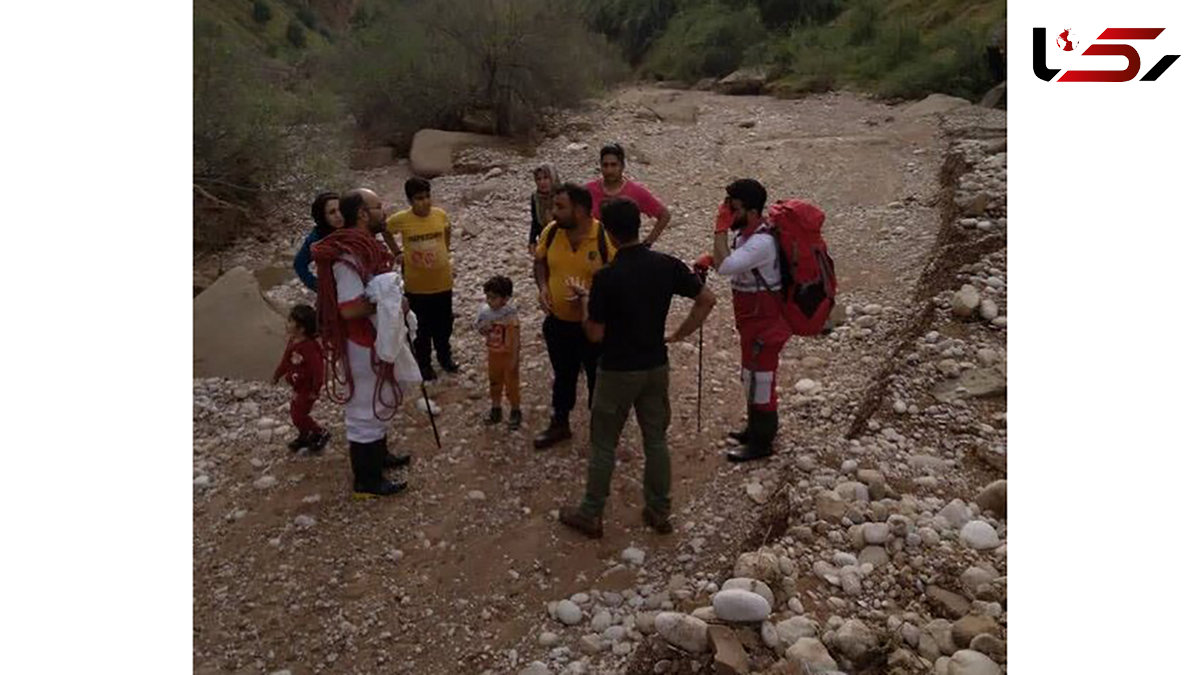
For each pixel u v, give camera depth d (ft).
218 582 15.06
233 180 34.94
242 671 13.38
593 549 15.40
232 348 22.07
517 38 45.47
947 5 68.59
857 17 71.36
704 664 11.79
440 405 19.90
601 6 96.48
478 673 13.15
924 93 53.26
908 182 34.06
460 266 27.96
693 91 65.46
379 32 48.08
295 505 16.87
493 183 36.91
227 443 18.97
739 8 84.84
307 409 18.06
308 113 38.65
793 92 59.82
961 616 12.40
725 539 15.34
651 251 14.51
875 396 18.26
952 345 19.33
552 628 13.84
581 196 16.21
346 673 13.30
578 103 49.57
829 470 15.80
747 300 16.39
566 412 18.11
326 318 16.01
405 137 46.68
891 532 13.94
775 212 16.19
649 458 15.30
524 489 17.01
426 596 14.62
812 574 13.34
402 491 17.07
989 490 14.64
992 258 22.62
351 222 16.17
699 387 18.40
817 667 11.22
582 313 16.85
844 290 24.98
